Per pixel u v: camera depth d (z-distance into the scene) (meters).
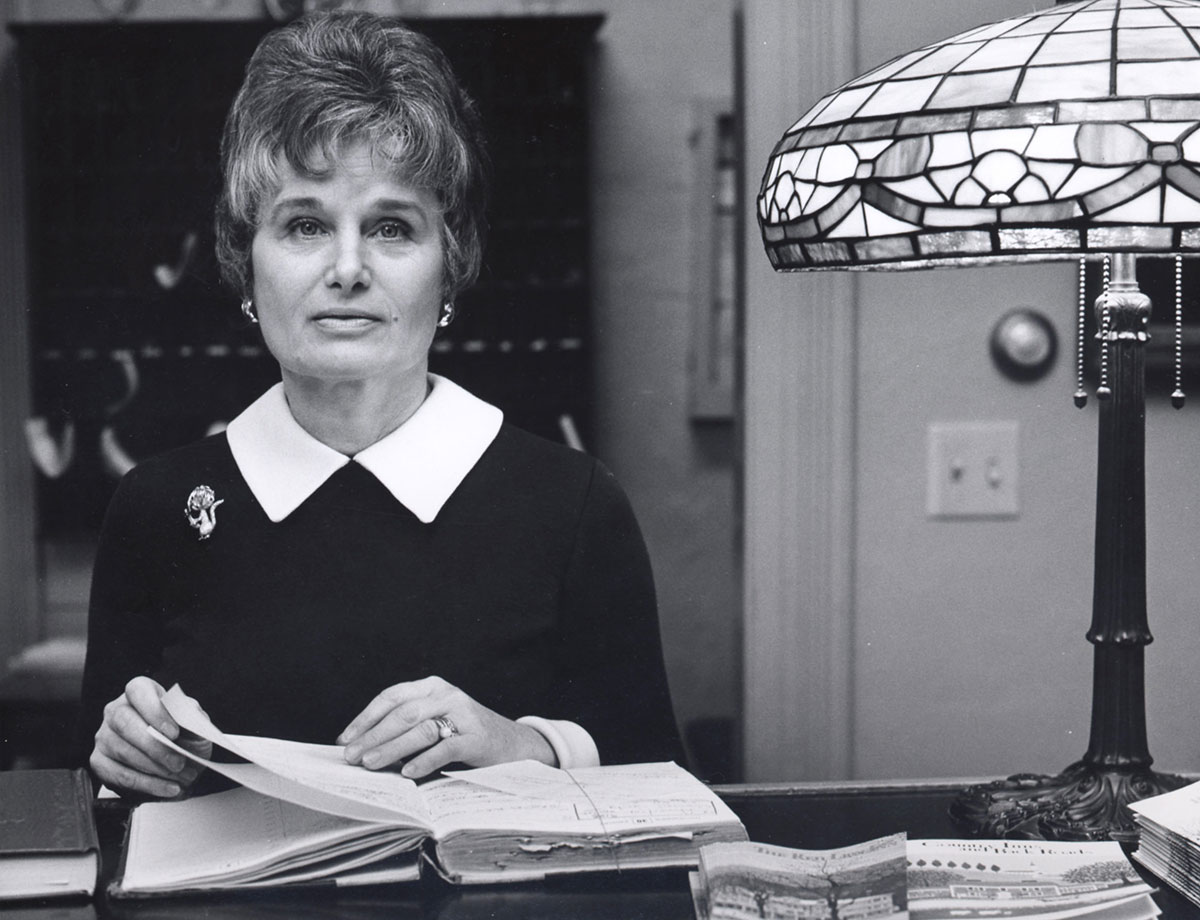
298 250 1.15
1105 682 1.07
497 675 1.23
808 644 1.81
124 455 4.11
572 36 4.17
